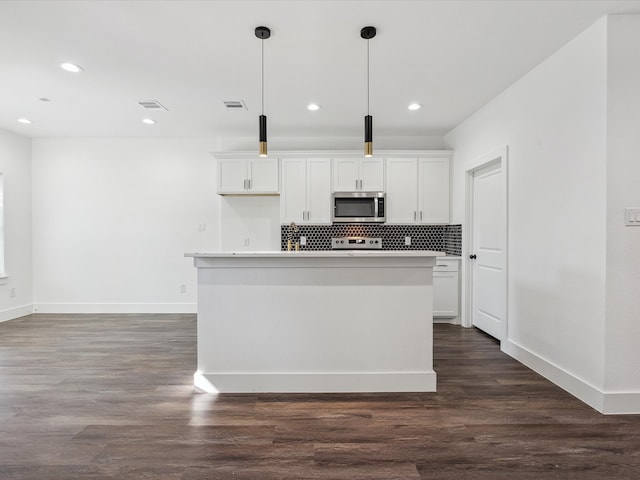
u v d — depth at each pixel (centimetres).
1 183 464
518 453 179
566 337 252
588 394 230
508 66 288
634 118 218
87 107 384
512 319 323
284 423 208
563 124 256
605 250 219
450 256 438
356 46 258
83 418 213
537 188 286
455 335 392
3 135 462
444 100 362
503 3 209
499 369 292
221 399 239
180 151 506
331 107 382
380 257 248
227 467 169
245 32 240
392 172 464
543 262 278
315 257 248
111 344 359
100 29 236
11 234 473
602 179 221
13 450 181
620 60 217
